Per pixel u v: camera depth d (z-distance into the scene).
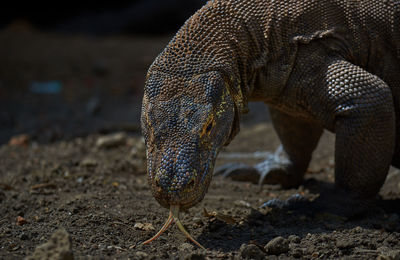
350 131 10.26
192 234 9.73
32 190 12.47
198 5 57.59
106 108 26.72
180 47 9.71
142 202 11.63
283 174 13.73
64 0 63.81
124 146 18.48
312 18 10.61
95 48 42.69
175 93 9.09
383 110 10.23
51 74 33.84
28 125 23.19
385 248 8.91
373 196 10.97
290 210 11.00
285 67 10.58
